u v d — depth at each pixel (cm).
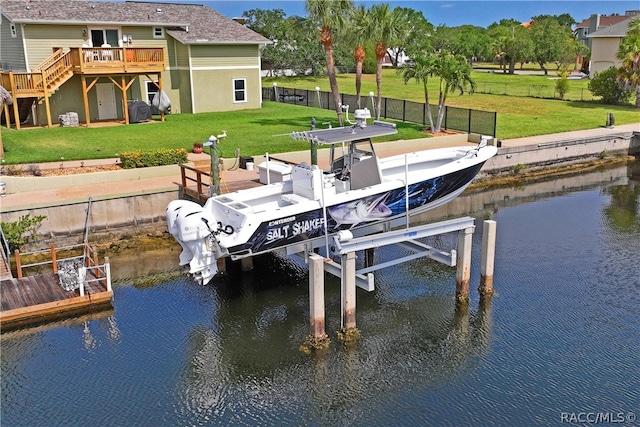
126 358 1045
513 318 1160
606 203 1988
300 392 952
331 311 1202
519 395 934
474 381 970
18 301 1158
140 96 3034
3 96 1995
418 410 904
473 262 1434
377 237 1094
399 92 4450
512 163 2331
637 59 3578
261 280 1358
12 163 1856
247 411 911
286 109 3319
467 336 1100
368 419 888
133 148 2162
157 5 3238
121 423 882
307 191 1222
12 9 2698
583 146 2517
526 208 1936
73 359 1040
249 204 1282
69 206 1524
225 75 3203
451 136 2408
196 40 3016
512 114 3278
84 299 1184
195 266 1108
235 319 1177
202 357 1047
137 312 1203
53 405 920
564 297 1245
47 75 2547
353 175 1247
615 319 1153
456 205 1981
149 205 1622
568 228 1709
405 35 2584
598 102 3881
